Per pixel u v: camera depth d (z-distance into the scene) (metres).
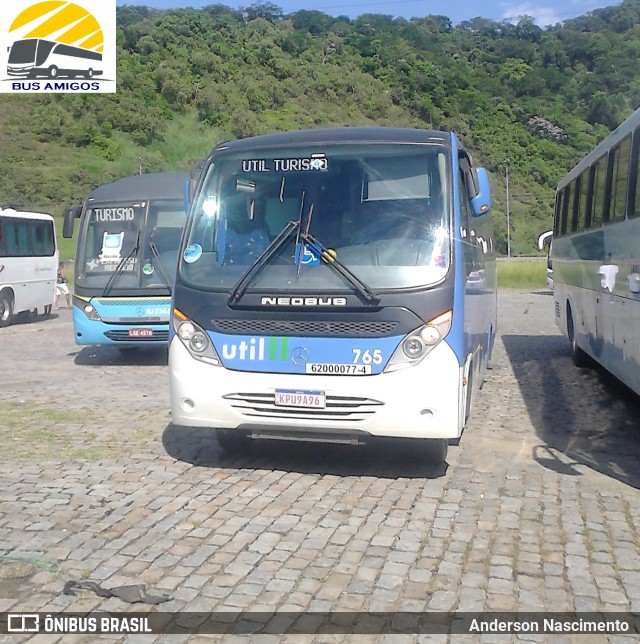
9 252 20.44
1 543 5.02
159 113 85.81
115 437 7.83
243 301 6.07
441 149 6.32
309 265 6.05
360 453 7.17
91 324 12.69
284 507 5.73
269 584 4.43
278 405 6.02
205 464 6.86
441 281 5.87
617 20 102.88
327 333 5.91
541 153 77.81
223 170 6.63
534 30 111.25
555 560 4.79
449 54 104.38
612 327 8.45
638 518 5.57
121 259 12.78
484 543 5.05
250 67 96.12
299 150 6.49
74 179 68.38
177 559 4.77
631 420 8.74
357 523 5.40
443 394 5.81
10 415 8.90
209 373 6.17
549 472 6.69
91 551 4.89
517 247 63.53
